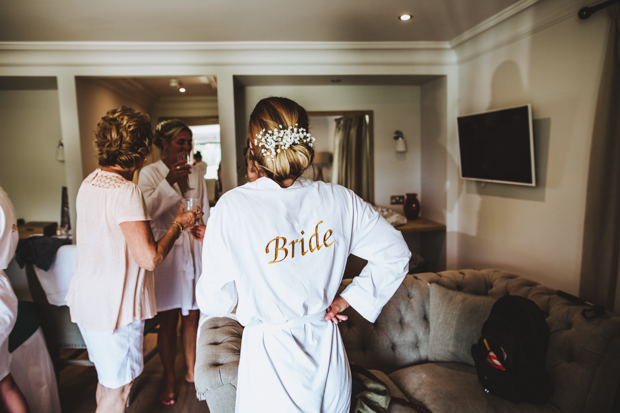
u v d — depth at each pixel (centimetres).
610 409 145
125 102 430
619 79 185
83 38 293
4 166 391
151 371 255
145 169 217
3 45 296
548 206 240
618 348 142
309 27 279
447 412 146
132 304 151
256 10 244
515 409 147
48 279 199
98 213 145
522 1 237
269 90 382
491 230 302
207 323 151
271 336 92
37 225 370
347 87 388
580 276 204
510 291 192
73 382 241
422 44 322
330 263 93
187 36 294
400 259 104
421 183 405
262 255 87
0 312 147
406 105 397
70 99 316
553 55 231
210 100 507
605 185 191
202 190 244
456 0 236
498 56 284
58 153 383
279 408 88
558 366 152
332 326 100
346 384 100
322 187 96
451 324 183
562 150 227
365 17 262
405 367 187
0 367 150
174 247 216
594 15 202
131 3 229
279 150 88
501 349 155
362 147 394
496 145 274
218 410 116
